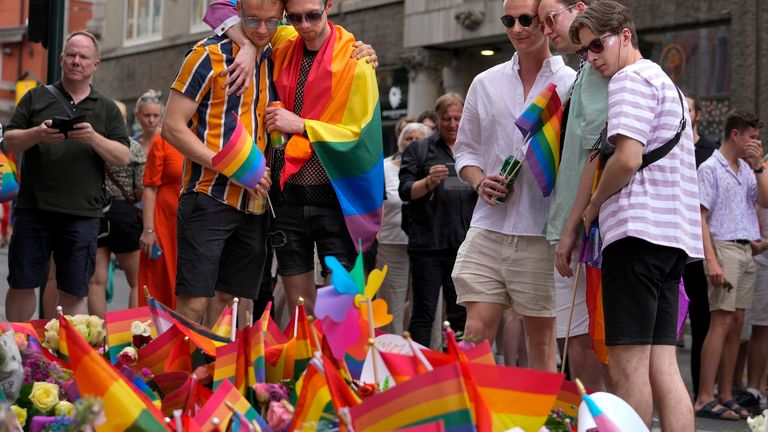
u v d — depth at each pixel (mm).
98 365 2799
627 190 4344
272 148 5184
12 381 3205
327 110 5117
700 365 7684
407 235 8078
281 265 5414
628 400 4316
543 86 5277
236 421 2936
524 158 5195
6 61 33375
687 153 4461
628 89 4332
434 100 18438
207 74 4910
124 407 2795
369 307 3070
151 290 7363
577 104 4863
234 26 4988
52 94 6883
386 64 19172
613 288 4352
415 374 3041
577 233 4715
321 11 5035
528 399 2863
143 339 3934
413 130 8641
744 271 7730
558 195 4949
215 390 3260
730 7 13539
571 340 5324
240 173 4801
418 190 7566
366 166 5141
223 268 5160
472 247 5395
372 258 8203
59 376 3479
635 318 4316
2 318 3438
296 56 5188
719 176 7668
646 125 4305
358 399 2818
